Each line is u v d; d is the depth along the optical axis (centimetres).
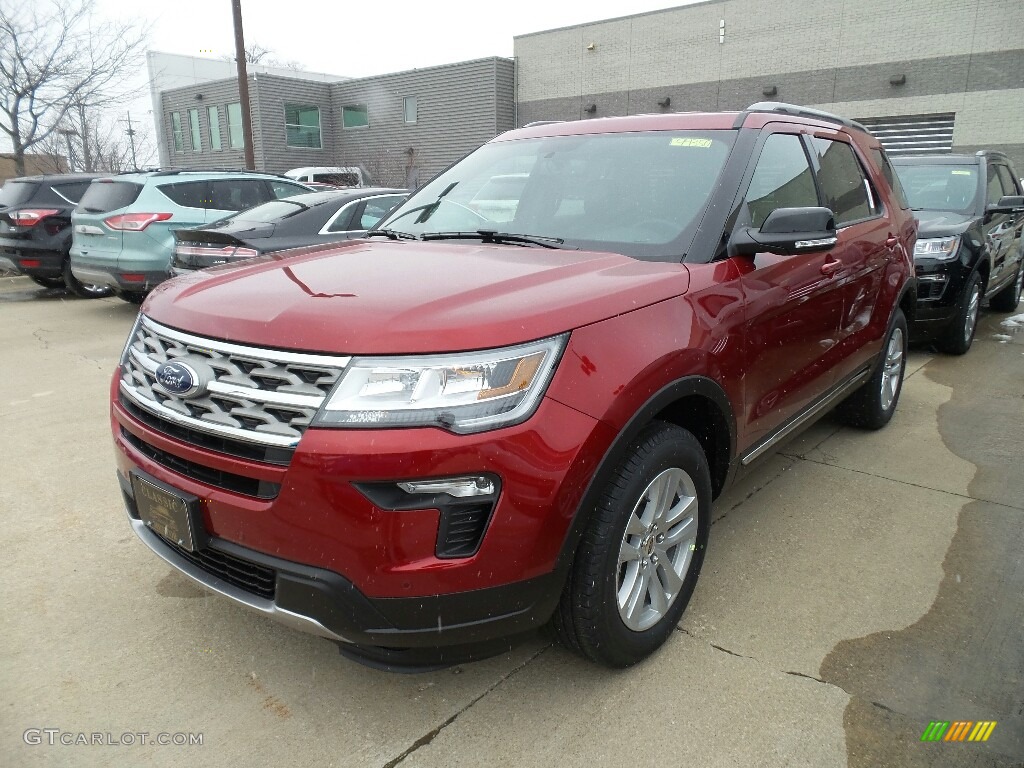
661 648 262
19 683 245
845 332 371
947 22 1853
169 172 862
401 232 337
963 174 745
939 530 347
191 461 212
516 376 197
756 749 216
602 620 225
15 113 1459
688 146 314
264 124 2948
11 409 528
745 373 274
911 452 443
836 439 465
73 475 411
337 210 698
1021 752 214
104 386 588
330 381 192
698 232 275
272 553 200
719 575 309
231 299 226
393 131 2933
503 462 193
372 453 186
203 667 254
